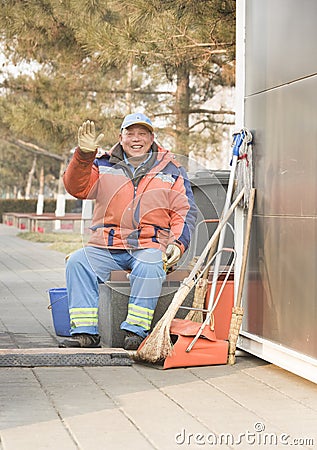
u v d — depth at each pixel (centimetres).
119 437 442
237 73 684
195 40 1191
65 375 595
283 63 614
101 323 727
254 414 493
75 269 691
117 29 1200
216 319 687
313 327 567
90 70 1556
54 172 4906
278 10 622
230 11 1108
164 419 479
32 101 1584
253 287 660
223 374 603
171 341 659
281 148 618
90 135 672
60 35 1389
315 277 566
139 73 1598
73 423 468
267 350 631
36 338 759
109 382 573
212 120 1623
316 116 566
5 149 4672
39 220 2938
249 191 665
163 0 1088
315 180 567
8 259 1805
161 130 1605
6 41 1477
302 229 585
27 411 493
